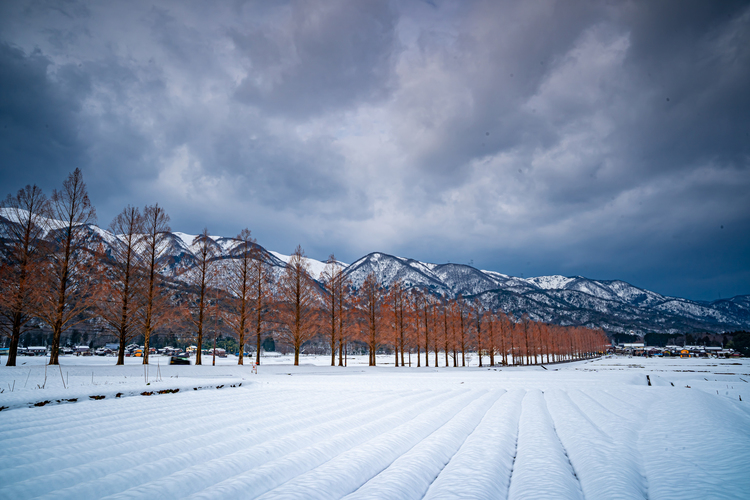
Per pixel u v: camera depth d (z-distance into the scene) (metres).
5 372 17.98
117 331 24.88
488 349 64.31
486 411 11.80
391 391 16.81
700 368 50.94
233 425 8.95
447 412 11.16
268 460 6.46
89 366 21.86
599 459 6.28
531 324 90.31
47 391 12.14
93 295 23.42
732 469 5.75
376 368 35.41
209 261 30.44
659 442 7.57
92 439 7.42
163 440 7.46
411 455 6.64
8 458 6.11
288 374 27.42
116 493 4.97
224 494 4.87
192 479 5.38
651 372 36.44
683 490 4.94
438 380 23.20
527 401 14.00
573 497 4.76
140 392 13.89
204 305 29.42
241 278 32.00
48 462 5.99
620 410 11.73
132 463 6.12
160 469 5.85
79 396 12.02
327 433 8.36
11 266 21.39
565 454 7.03
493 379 24.41
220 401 12.88
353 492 5.09
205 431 8.32
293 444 7.39
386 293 44.00
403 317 44.72
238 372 25.34
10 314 21.45
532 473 5.70
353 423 9.40
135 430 8.18
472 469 5.84
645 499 4.73
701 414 10.15
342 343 38.69
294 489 4.97
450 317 56.75
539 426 9.44
